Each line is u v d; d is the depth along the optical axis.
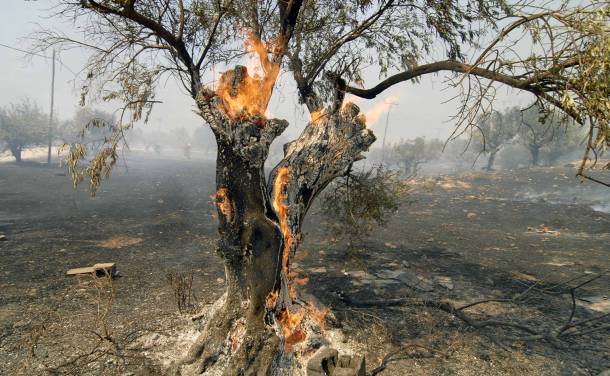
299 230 5.37
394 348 5.56
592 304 7.61
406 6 6.18
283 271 5.21
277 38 5.20
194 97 4.86
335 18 6.78
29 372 4.77
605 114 3.30
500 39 3.65
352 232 8.74
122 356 5.13
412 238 13.40
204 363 4.52
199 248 11.33
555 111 4.16
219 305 5.47
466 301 7.62
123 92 5.08
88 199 20.41
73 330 5.92
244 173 4.47
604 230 14.98
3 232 12.41
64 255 10.12
